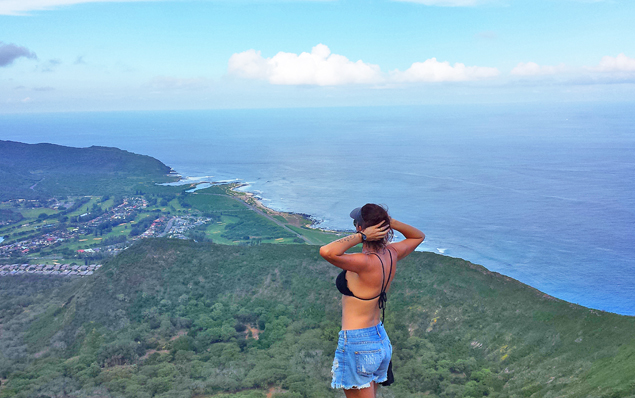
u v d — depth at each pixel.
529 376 45.00
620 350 42.31
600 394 34.56
